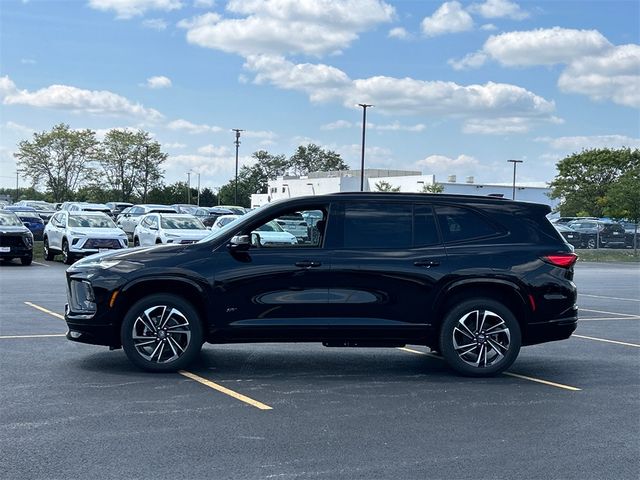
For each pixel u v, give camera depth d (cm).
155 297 859
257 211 879
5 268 2445
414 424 666
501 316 873
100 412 691
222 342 867
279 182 9681
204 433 628
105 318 856
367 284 862
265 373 881
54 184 8219
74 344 1041
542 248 888
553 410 724
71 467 538
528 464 559
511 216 898
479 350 874
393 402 748
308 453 579
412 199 891
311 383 831
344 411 709
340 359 982
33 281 1988
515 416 700
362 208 884
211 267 857
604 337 1198
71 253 2570
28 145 8150
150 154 8319
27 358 943
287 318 857
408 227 884
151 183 8388
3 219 2642
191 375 860
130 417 675
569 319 884
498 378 873
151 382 818
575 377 883
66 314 884
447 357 872
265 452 580
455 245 880
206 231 2741
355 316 862
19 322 1240
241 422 664
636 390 815
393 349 1066
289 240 876
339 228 876
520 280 871
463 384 838
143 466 543
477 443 611
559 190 8156
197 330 865
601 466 556
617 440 624
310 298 858
